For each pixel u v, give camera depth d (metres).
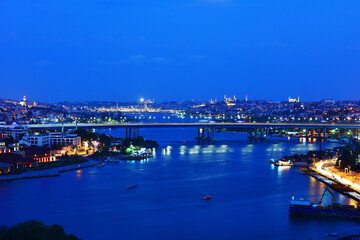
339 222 190.38
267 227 183.38
